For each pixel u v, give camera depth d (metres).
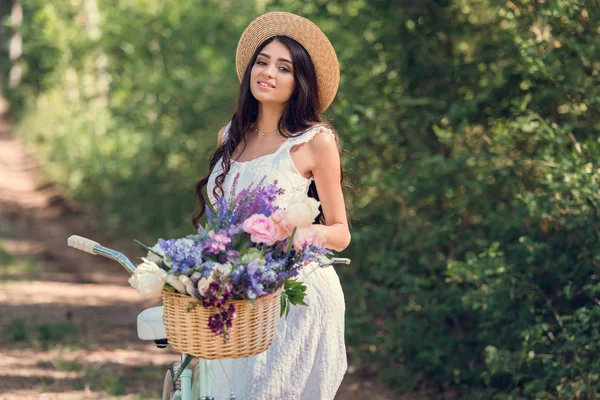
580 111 6.32
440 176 6.62
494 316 5.75
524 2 6.31
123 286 10.60
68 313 8.84
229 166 3.69
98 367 7.16
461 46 7.46
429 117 6.98
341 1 8.16
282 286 2.96
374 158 7.45
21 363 7.18
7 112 35.28
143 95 13.69
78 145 17.41
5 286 10.23
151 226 12.73
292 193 3.57
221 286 2.72
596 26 6.00
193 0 13.78
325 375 3.56
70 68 21.16
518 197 5.72
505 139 5.96
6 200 17.34
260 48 3.67
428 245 6.62
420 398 6.43
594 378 5.36
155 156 12.99
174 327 2.85
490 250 5.77
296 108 3.66
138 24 14.05
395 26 7.48
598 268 5.68
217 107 11.57
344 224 3.59
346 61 7.70
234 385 3.52
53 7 20.09
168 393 4.20
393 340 6.66
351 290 7.36
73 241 3.21
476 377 6.27
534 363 5.83
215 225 2.96
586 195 5.39
